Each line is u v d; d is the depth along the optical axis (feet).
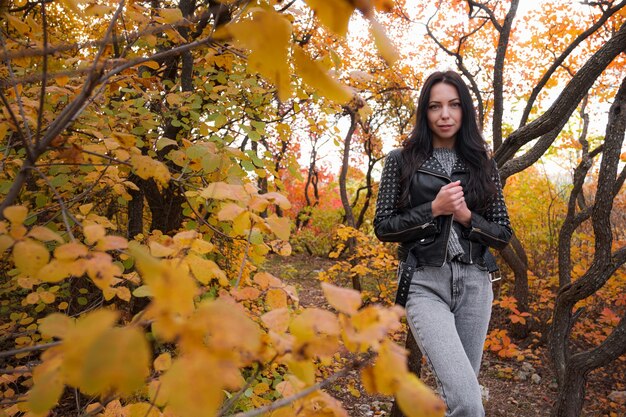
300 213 37.45
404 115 36.22
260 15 1.31
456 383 5.30
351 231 17.90
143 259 1.20
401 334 16.30
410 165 6.82
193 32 7.84
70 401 7.59
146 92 7.35
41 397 1.68
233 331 1.33
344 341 1.90
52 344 2.49
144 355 1.21
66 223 2.61
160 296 1.21
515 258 18.89
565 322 10.35
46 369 1.85
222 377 1.34
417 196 6.71
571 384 9.09
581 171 14.78
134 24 5.10
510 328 19.43
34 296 4.40
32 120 3.96
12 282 7.30
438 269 6.29
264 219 3.21
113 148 4.09
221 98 7.55
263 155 7.25
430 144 6.92
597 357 8.77
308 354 1.89
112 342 1.19
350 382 13.47
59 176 5.32
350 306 1.88
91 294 8.99
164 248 2.72
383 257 17.62
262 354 2.03
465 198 6.63
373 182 39.27
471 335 6.31
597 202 8.86
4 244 2.27
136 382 1.19
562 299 10.16
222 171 5.42
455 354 5.52
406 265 6.42
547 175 24.53
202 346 1.35
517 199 24.30
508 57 24.13
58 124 2.51
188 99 7.41
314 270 32.09
